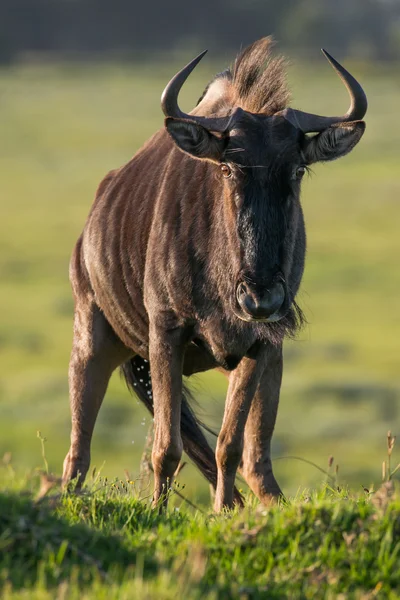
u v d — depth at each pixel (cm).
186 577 1727
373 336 14375
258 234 2364
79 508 2227
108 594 1648
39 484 2275
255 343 2591
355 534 1880
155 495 2597
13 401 10669
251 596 1725
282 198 2391
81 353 3056
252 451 2764
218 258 2498
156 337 2648
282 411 10212
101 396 3062
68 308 16412
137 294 2812
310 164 2495
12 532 1809
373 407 10362
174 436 2606
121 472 7694
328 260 19888
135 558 1839
